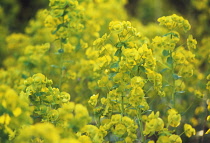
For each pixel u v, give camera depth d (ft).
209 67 29.50
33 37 38.29
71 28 25.94
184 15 56.75
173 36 21.47
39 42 37.99
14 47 38.70
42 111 19.52
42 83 19.92
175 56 21.52
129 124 19.39
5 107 16.39
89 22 32.12
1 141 17.15
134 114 21.77
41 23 37.86
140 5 67.10
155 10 65.51
